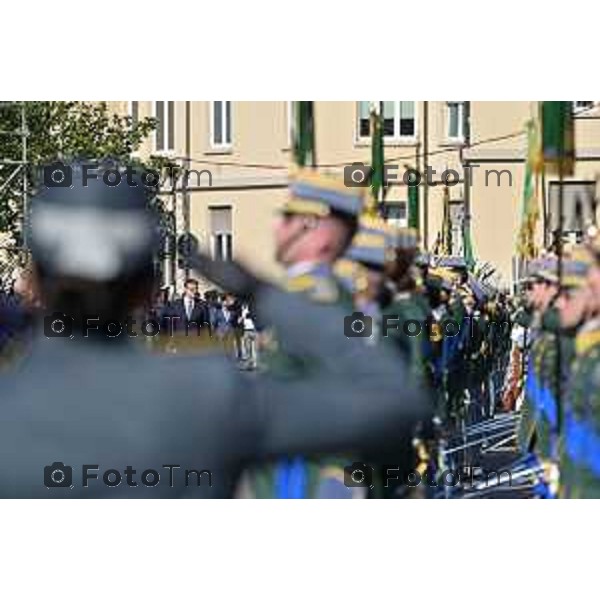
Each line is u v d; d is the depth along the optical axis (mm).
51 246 11539
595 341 22641
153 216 11938
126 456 10992
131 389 11117
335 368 11211
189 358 11266
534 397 24500
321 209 17375
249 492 11133
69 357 11273
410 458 11102
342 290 13234
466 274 31797
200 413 11000
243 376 11141
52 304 11469
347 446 10906
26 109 43625
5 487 10984
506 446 29656
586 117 26297
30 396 11031
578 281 23109
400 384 11102
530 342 26641
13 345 11461
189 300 18250
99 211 11547
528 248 27953
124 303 11516
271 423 10969
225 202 26953
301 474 14914
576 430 22203
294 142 24672
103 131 40250
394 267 22391
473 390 31156
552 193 26250
